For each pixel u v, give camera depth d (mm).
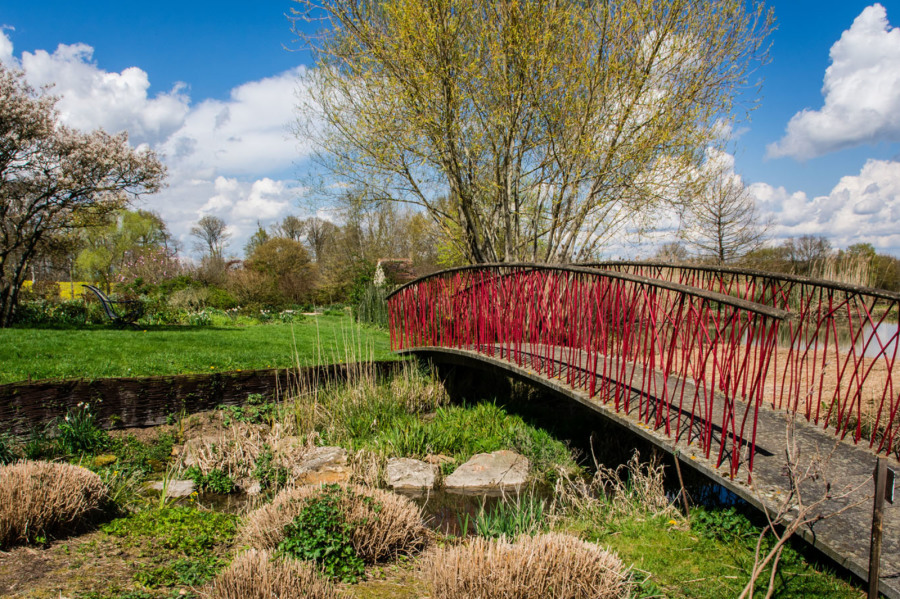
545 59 9344
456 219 11750
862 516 3377
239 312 23375
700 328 4422
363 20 9844
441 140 9883
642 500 4801
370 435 8070
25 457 6426
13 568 3643
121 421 7801
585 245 11188
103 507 4852
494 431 8008
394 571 3965
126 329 14156
